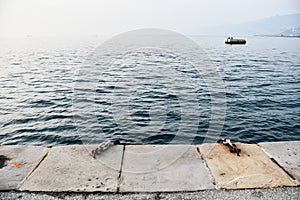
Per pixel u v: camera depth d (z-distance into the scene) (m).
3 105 12.10
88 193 2.03
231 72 23.19
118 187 2.10
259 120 9.82
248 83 17.88
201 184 2.13
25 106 11.90
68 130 8.59
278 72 23.66
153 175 2.25
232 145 2.68
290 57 39.56
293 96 13.99
